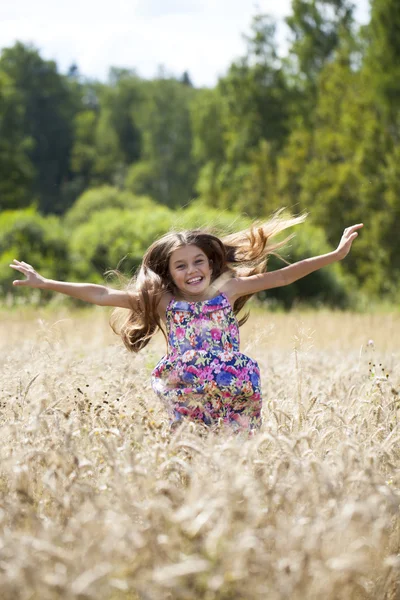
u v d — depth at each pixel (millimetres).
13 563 2645
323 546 2854
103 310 19812
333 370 7602
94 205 51562
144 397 5449
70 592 2500
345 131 37094
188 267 5211
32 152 85250
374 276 34031
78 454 3826
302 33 51656
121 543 2787
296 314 18875
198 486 3076
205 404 4949
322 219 36281
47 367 5676
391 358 8539
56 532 2980
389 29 34531
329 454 4000
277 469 3344
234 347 5230
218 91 58438
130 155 86688
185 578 2695
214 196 54375
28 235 26750
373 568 3104
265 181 46500
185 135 74562
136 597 2795
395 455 4281
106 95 87625
